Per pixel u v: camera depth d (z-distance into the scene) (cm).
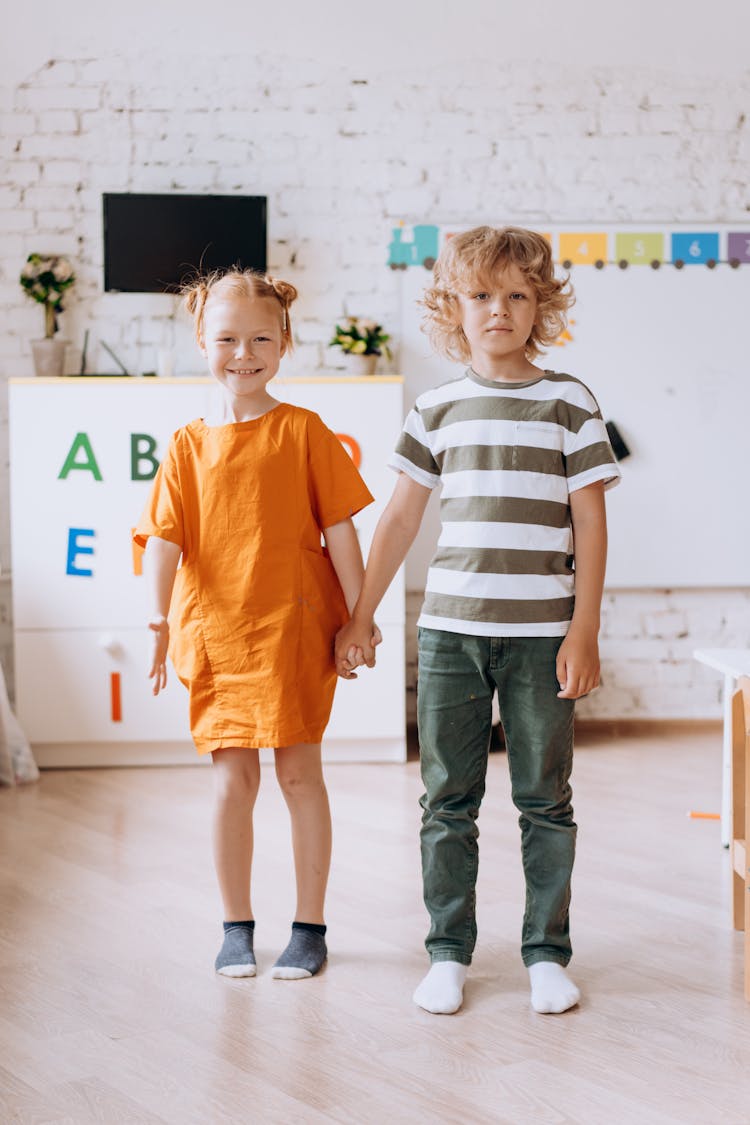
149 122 422
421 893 257
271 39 423
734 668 245
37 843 299
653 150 432
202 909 247
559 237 429
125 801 345
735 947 225
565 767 199
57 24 418
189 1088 169
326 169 426
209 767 392
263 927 234
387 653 389
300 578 209
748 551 438
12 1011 196
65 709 386
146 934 232
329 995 202
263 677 206
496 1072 173
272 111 424
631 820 317
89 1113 162
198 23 421
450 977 198
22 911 247
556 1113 161
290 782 214
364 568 216
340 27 425
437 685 199
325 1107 163
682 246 431
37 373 405
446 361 429
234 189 424
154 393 383
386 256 428
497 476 194
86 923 239
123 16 419
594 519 195
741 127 433
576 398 196
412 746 416
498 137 429
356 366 411
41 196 420
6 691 390
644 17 429
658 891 258
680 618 441
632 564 436
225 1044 183
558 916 201
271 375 212
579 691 193
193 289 217
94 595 385
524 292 194
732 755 232
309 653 209
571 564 202
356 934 231
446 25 427
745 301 433
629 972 212
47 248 421
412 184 428
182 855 288
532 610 193
